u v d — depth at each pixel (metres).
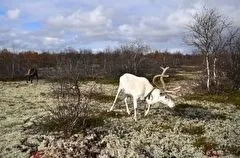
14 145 12.22
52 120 14.24
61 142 11.86
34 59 68.06
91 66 46.59
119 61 45.81
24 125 14.98
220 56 29.48
